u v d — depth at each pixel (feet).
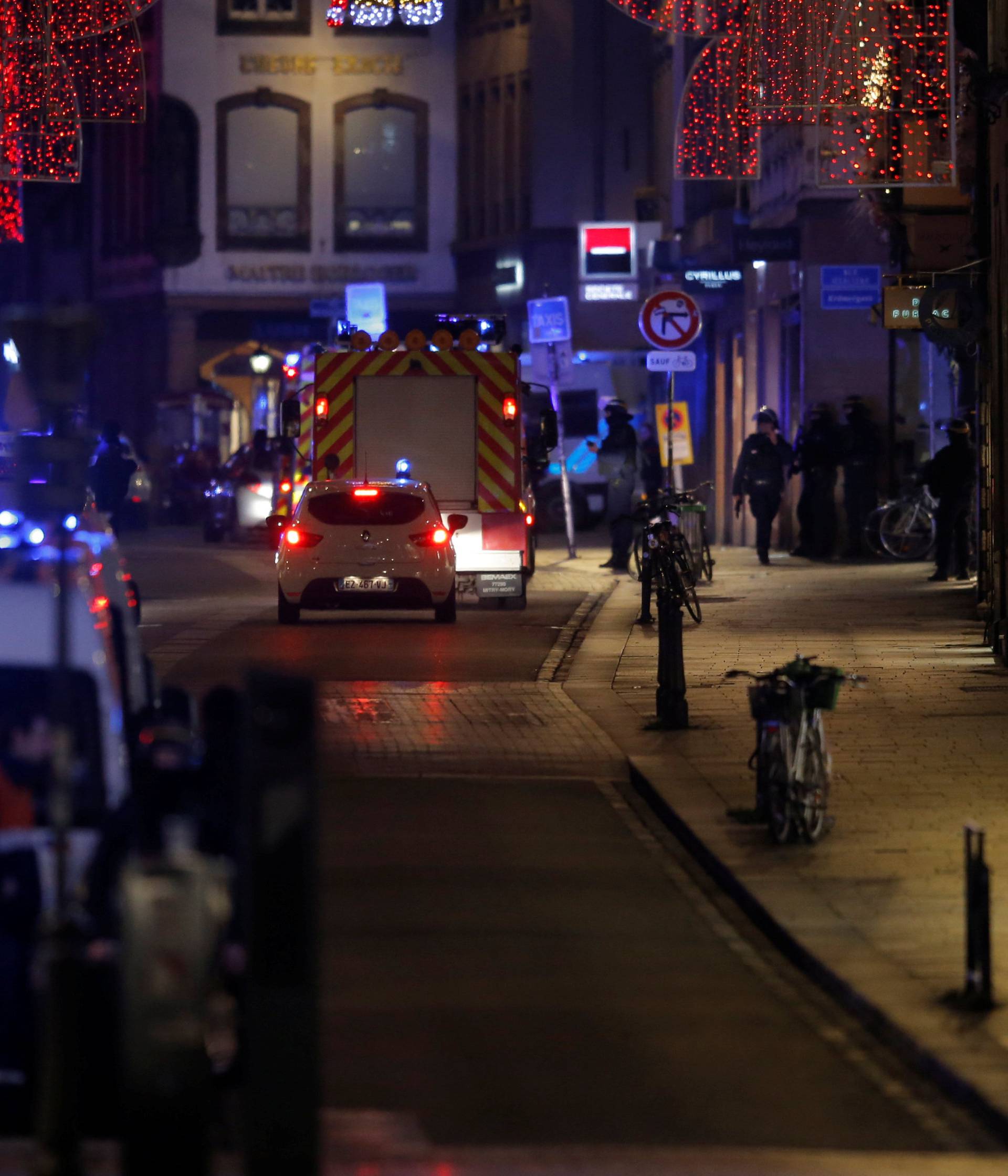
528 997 104.83
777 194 440.86
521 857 140.15
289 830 68.49
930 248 339.16
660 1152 79.36
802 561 404.77
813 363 417.28
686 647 253.44
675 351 323.57
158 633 277.64
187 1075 65.21
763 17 332.80
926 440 416.46
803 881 126.41
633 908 125.39
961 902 120.57
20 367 79.36
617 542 389.39
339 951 113.91
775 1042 97.04
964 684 215.51
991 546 267.59
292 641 267.59
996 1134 82.99
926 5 296.71
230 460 525.34
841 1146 82.02
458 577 313.94
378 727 194.18
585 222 627.46
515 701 211.61
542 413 355.97
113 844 80.84
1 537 95.61
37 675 85.40
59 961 68.08
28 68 305.73
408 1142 81.46
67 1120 67.56
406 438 329.52
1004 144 240.94
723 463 524.52
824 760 140.36
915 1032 94.12
